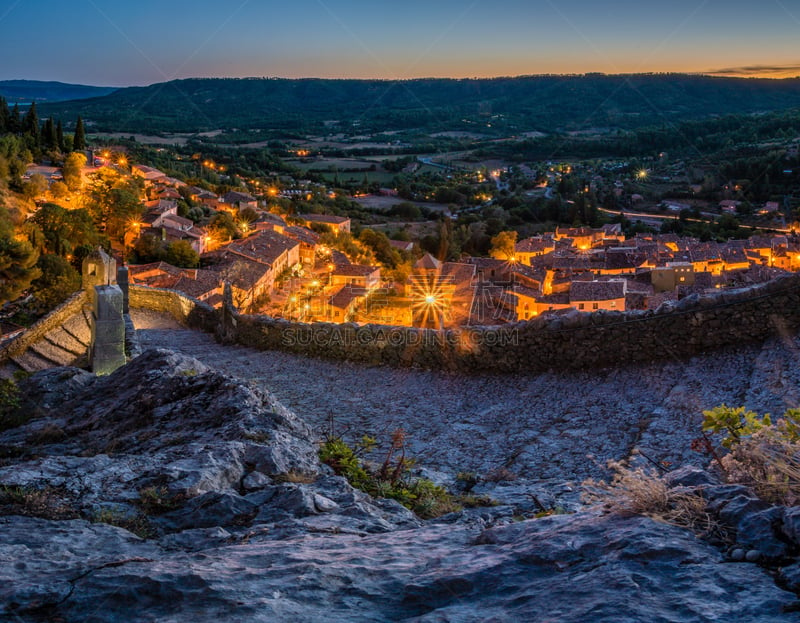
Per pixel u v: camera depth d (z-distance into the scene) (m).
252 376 12.98
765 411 8.22
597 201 136.38
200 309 21.58
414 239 104.88
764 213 113.56
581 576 2.73
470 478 7.48
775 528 2.94
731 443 4.71
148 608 2.81
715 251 73.69
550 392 10.52
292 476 5.77
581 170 180.75
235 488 5.44
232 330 17.31
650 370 10.45
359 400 11.09
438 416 10.03
